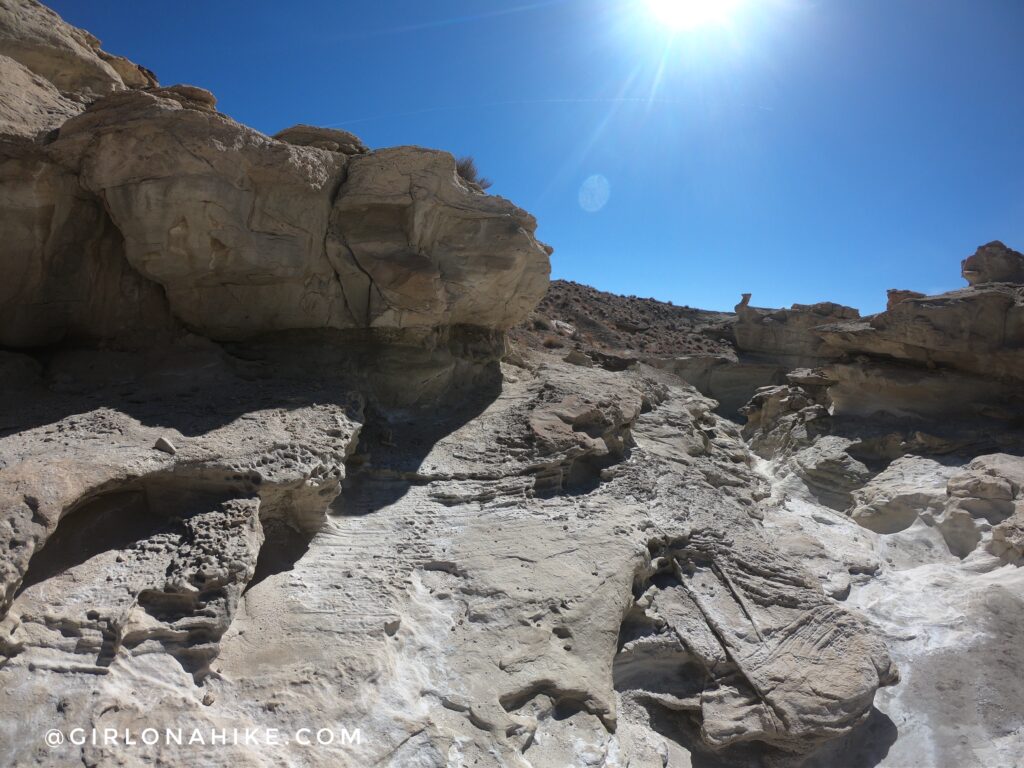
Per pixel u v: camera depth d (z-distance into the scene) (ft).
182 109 20.98
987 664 24.71
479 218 30.53
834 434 58.44
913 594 29.60
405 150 27.50
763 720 18.84
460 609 18.99
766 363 103.76
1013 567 31.24
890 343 58.44
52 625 13.00
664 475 31.63
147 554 15.38
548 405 32.12
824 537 34.19
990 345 53.31
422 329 31.35
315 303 28.68
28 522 13.15
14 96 24.21
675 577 24.47
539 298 38.11
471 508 24.18
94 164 21.31
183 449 17.98
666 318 131.75
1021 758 20.52
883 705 22.98
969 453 47.21
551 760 15.60
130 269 25.36
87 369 23.06
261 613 16.48
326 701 14.33
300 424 21.65
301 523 20.35
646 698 20.25
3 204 21.17
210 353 25.84
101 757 11.31
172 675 13.41
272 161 23.71
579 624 19.20
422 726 14.56
